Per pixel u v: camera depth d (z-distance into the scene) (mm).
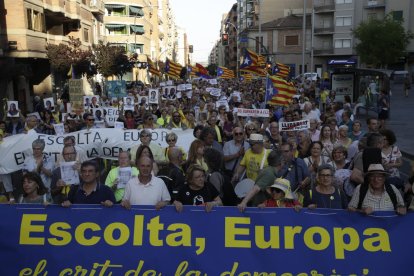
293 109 12203
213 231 4727
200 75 30547
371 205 4855
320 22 68188
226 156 7773
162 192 5152
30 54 26984
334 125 9086
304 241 4691
